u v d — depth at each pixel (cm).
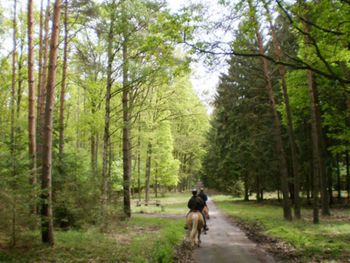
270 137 3359
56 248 1187
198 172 8131
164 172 5500
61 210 1600
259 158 3475
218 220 2620
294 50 2620
